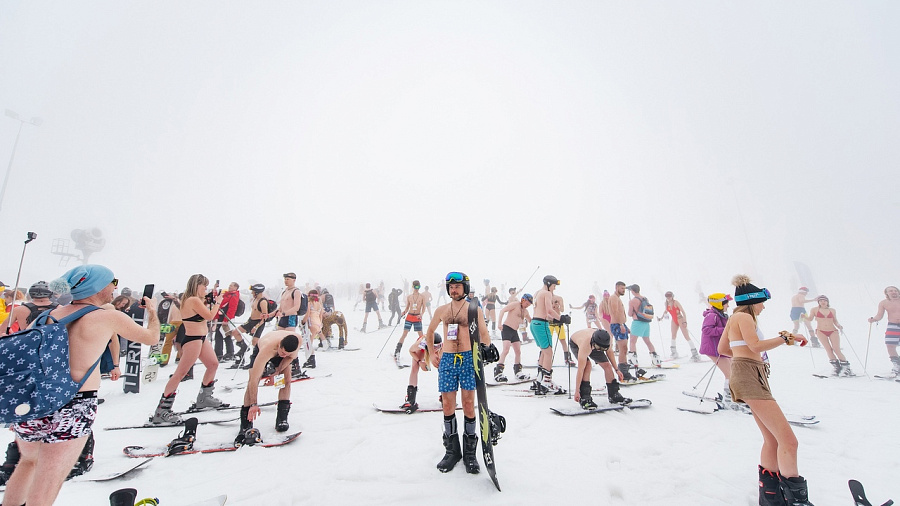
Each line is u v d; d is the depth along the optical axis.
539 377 6.27
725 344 3.41
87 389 2.43
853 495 2.77
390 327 16.73
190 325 4.90
